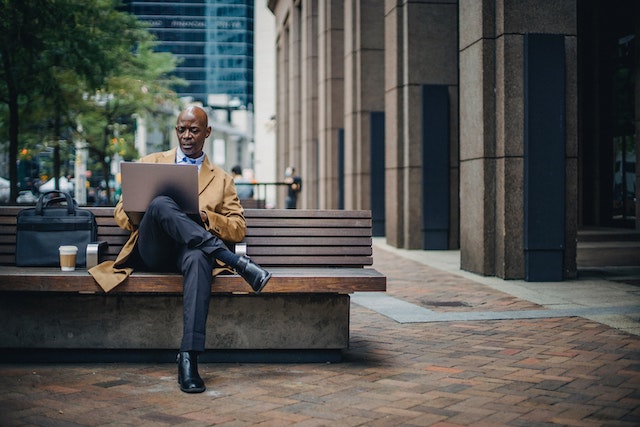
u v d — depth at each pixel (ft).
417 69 49.44
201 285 14.71
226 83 366.63
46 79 51.44
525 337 19.79
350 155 62.59
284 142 122.31
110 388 14.48
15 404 13.30
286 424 12.17
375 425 12.14
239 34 367.66
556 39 32.17
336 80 73.41
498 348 18.37
